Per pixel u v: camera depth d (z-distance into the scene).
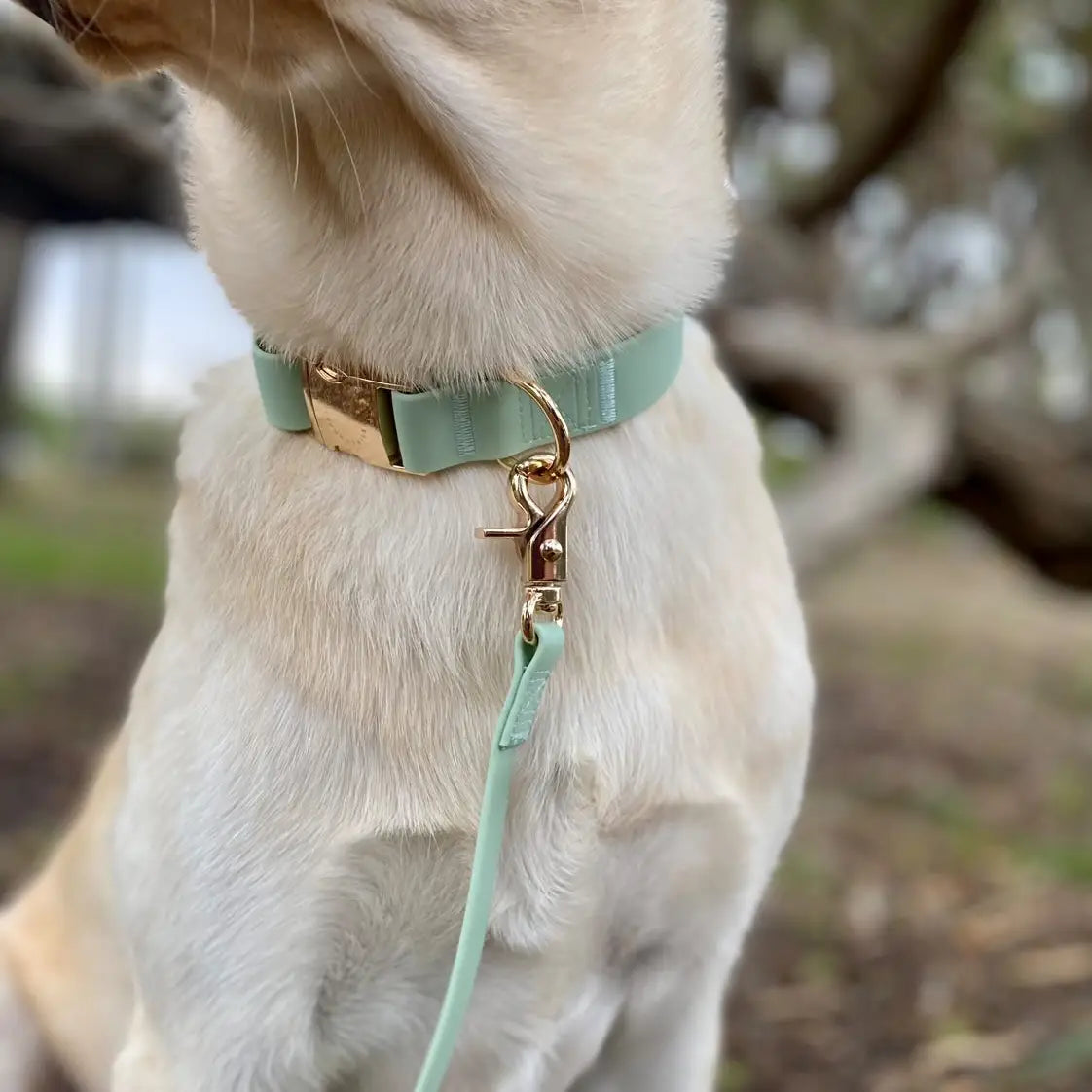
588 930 0.48
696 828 0.48
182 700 0.46
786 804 0.52
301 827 0.45
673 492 0.48
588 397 0.47
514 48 0.43
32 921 0.65
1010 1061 0.89
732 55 1.64
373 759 0.45
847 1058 0.90
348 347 0.45
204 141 0.50
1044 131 1.83
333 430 0.46
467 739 0.45
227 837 0.45
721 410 0.52
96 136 1.11
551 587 0.42
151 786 0.46
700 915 0.50
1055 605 3.35
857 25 1.59
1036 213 1.87
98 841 0.57
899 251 1.94
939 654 2.48
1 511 3.31
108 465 5.21
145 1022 0.48
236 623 0.46
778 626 0.51
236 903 0.45
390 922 0.46
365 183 0.44
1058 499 1.54
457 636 0.45
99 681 1.73
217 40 0.40
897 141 1.61
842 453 1.41
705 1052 0.54
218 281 0.49
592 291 0.46
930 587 3.64
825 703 1.97
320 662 0.45
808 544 1.31
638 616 0.47
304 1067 0.46
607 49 0.45
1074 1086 0.85
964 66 1.75
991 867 1.26
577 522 0.47
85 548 2.83
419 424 0.45
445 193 0.44
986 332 1.55
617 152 0.45
